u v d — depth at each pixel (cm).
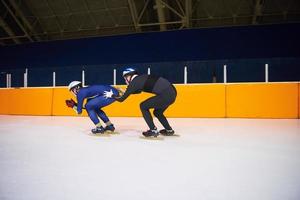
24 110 1007
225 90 857
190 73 1427
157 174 256
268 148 379
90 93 498
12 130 579
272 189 216
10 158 317
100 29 1664
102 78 1495
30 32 1706
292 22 1406
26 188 218
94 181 236
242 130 572
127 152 351
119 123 716
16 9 1573
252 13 1460
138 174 255
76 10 1588
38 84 1547
